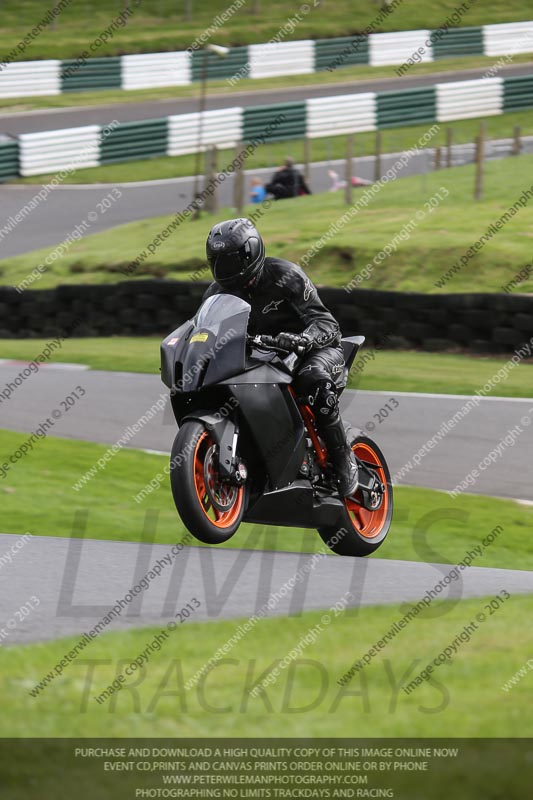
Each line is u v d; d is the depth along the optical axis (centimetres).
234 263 1934
